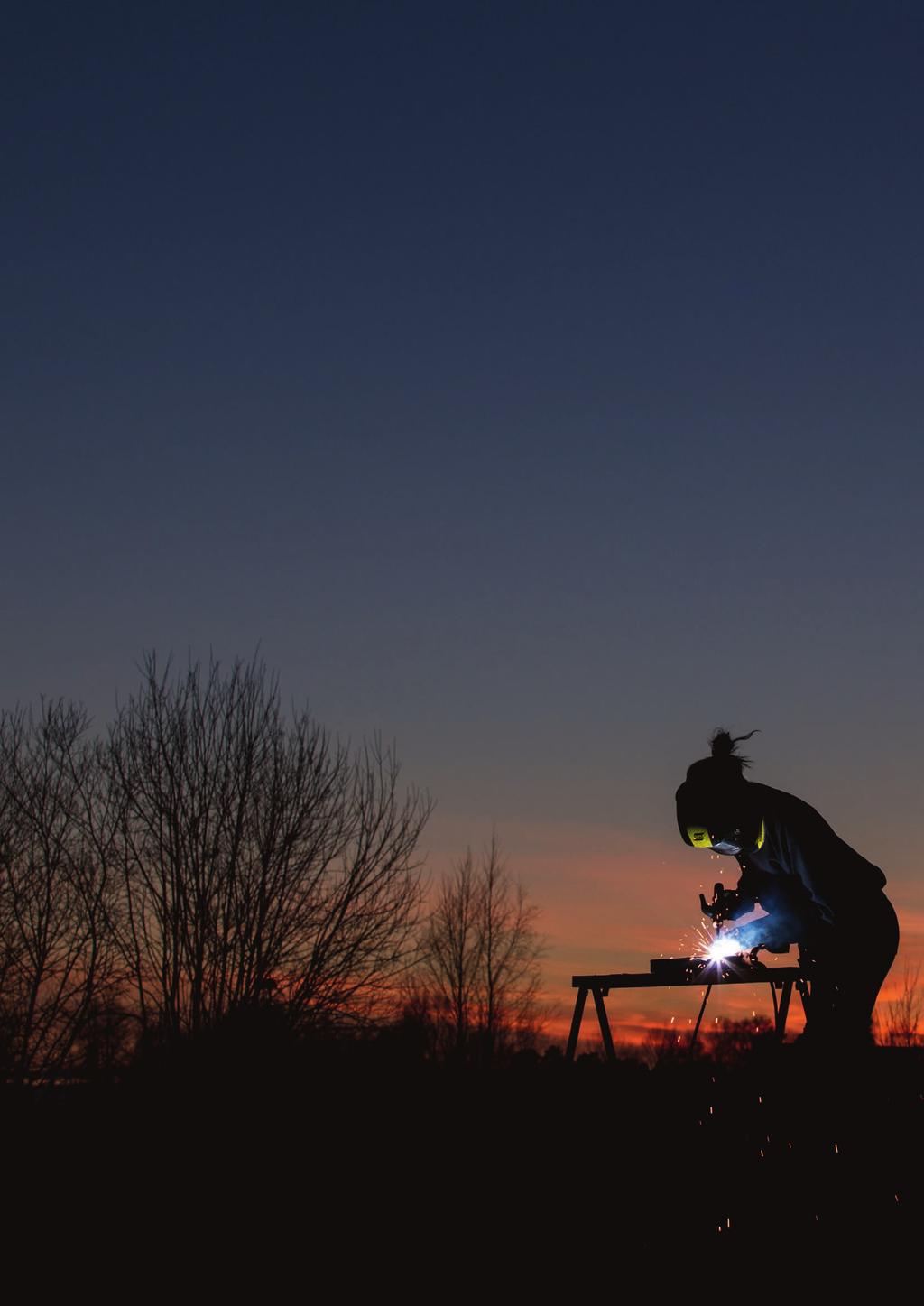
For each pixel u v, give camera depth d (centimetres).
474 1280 728
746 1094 691
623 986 694
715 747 682
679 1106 705
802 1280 620
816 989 654
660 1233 679
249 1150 1327
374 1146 1007
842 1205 640
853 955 642
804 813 650
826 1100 656
